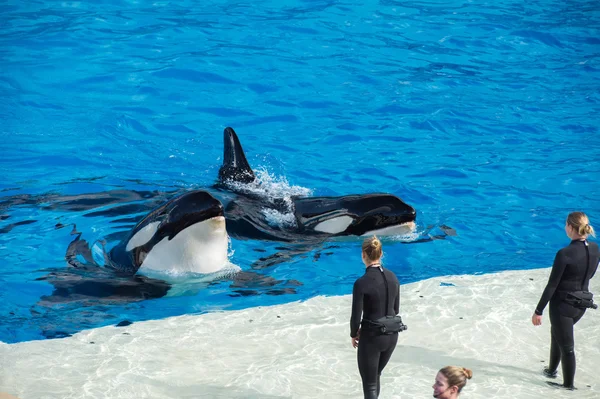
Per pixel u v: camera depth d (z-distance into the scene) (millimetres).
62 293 17984
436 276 19250
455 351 15336
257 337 15742
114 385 13727
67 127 27797
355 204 21250
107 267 19344
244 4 40281
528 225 22125
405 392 13625
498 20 39781
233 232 21125
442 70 33750
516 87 32500
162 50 34062
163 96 30391
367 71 33219
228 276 19094
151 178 24719
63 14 37688
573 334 14969
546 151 27062
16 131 27312
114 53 33594
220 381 13961
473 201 23516
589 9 41938
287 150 26656
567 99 31422
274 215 22125
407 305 17297
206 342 15508
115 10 38562
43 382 13797
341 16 39219
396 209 21000
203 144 27219
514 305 17250
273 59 33781
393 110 29922
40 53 33250
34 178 24281
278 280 18969
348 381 14039
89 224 21375
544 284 18391
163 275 18844
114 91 30578
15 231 20859
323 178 24719
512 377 14406
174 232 18391
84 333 15852
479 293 17906
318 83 31891
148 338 15648
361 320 13297
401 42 36469
